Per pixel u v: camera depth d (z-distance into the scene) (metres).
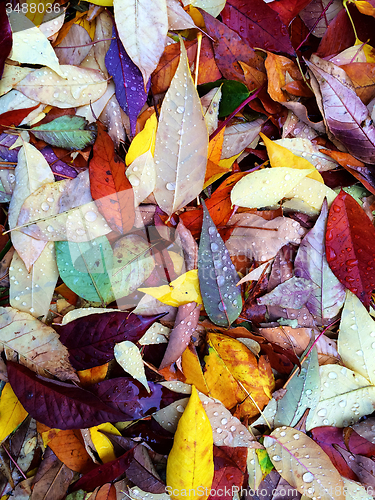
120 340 0.25
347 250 0.28
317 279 0.28
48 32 0.26
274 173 0.27
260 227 0.28
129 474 0.26
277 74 0.28
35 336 0.25
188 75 0.25
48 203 0.25
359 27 0.29
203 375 0.27
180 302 0.26
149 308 0.26
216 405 0.26
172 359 0.26
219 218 0.27
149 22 0.25
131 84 0.26
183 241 0.26
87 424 0.25
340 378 0.29
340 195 0.28
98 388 0.26
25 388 0.25
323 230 0.28
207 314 0.27
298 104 0.28
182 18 0.26
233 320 0.27
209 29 0.27
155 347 0.27
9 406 0.26
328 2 0.29
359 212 0.28
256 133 0.28
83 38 0.26
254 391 0.27
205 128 0.26
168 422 0.27
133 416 0.26
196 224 0.27
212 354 0.27
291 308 0.29
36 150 0.25
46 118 0.26
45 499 0.26
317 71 0.27
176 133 0.25
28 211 0.25
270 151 0.28
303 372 0.28
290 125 0.29
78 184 0.25
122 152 0.27
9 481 0.26
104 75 0.26
